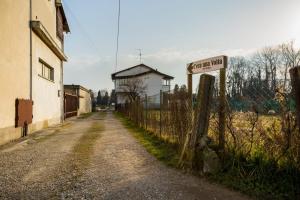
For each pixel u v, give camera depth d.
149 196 4.63
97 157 7.82
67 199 4.57
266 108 5.20
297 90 4.23
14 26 11.12
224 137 5.89
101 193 4.82
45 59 16.53
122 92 62.94
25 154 8.41
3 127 10.16
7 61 10.45
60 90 22.09
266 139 5.16
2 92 10.03
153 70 58.78
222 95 5.92
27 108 12.59
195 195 4.63
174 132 8.55
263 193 4.55
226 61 5.93
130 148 9.16
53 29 19.05
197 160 5.88
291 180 4.59
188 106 7.23
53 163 7.17
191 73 7.22
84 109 46.22
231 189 4.89
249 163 5.33
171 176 5.73
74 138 12.01
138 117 17.55
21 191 4.99
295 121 4.67
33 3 13.75
